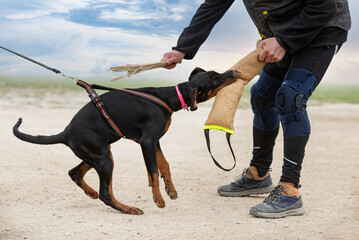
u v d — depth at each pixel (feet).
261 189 17.43
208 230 12.76
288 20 14.76
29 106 46.75
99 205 15.67
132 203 16.02
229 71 14.96
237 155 26.58
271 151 17.33
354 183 19.47
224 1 16.83
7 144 27.17
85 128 14.70
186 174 21.36
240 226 13.20
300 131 14.56
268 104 16.70
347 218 14.16
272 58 14.46
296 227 13.16
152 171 14.84
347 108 57.41
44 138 15.20
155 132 15.02
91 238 11.93
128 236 12.12
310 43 14.58
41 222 13.28
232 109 14.29
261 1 15.05
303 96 14.51
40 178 19.31
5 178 19.03
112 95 15.24
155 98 15.21
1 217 13.76
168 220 13.82
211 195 17.57
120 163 23.24
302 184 19.30
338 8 14.49
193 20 16.81
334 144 30.53
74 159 23.79
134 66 15.43
